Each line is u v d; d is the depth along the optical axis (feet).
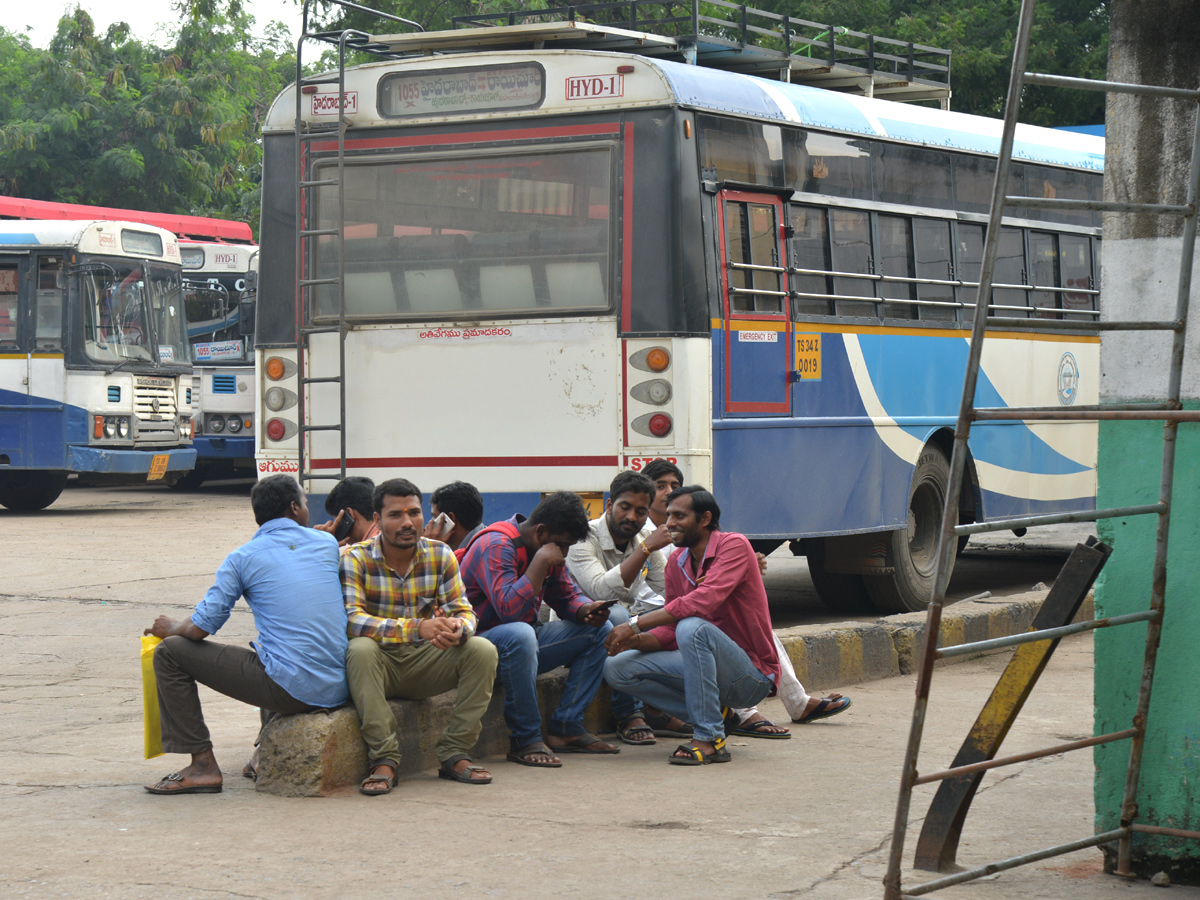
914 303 40.16
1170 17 17.17
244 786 21.40
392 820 19.47
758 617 24.04
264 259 36.52
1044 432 46.01
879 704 28.48
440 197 34.86
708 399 33.24
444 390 34.73
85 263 70.18
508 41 36.47
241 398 83.41
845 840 18.58
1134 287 17.29
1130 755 16.96
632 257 33.17
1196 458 16.71
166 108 143.23
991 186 43.68
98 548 56.24
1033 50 106.52
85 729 25.75
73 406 69.87
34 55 163.63
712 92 34.09
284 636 20.86
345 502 24.12
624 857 17.79
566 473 33.65
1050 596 16.62
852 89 46.80
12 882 16.71
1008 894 16.43
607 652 24.26
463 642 21.59
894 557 40.14
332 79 35.81
